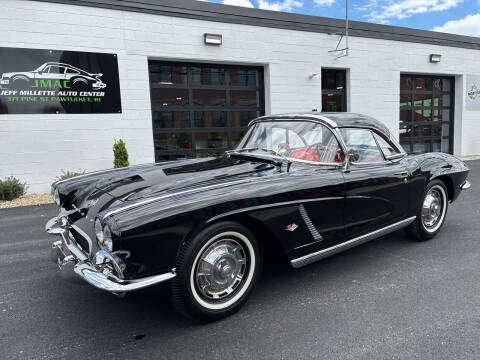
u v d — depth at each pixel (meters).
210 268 2.13
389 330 2.08
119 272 1.85
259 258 2.37
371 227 2.94
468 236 3.82
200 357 1.87
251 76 9.37
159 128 8.46
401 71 11.18
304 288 2.66
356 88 10.46
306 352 1.89
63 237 2.54
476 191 6.34
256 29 8.86
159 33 7.86
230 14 8.52
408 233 3.63
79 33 7.14
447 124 12.98
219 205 2.06
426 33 11.47
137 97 7.79
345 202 2.68
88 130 7.39
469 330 2.06
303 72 9.57
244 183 2.29
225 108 9.16
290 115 3.24
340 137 2.80
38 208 5.84
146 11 7.68
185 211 1.95
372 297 2.49
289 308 2.37
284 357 1.86
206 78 8.87
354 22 10.16
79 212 2.42
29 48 6.76
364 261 3.17
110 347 1.98
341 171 2.74
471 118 12.84
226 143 9.28
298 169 2.64
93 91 7.36
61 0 6.92
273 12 9.03
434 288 2.60
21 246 3.86
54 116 7.09
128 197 2.20
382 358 1.83
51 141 7.11
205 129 8.98
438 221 3.74
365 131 3.07
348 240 2.78
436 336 2.01
